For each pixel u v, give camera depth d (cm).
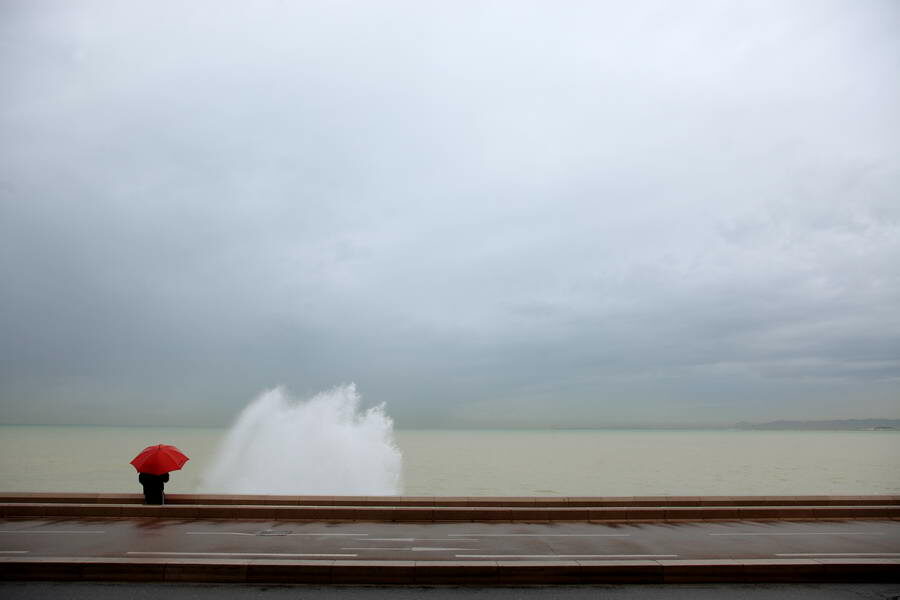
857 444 14912
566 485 3844
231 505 1478
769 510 1452
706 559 998
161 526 1275
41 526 1272
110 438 13950
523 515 1388
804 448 11812
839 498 1574
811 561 963
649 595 859
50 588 859
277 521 1345
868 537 1234
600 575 923
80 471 4475
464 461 6562
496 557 1012
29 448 8306
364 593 855
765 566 945
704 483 4056
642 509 1417
